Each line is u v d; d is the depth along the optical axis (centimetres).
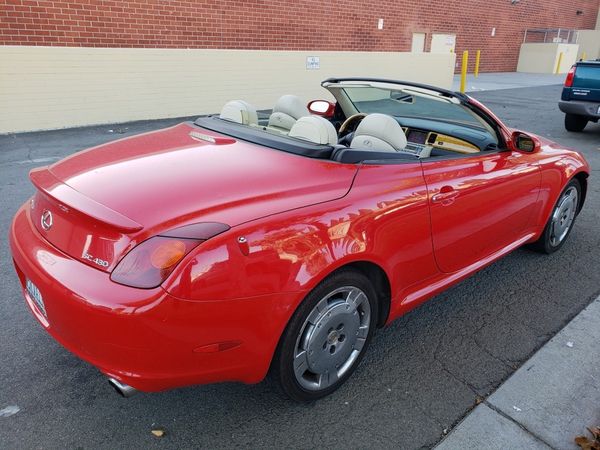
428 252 288
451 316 341
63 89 934
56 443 224
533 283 390
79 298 194
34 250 225
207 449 225
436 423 245
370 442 232
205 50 1091
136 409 246
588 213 553
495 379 279
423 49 1861
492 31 2211
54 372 269
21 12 890
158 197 215
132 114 1033
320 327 236
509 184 340
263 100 1226
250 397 257
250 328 208
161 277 189
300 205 226
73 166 262
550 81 2078
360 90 366
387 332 320
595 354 302
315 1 1355
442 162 298
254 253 204
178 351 196
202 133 310
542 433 240
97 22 980
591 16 2859
